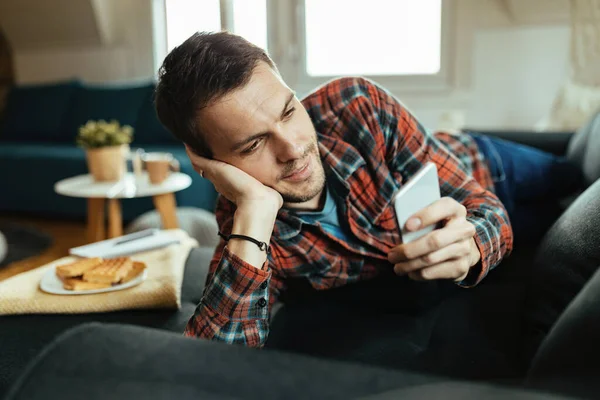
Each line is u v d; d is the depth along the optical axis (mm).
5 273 2477
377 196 1099
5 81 4762
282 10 3781
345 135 1109
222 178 927
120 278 1159
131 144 3590
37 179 3309
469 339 967
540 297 879
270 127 875
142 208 3041
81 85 4020
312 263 1079
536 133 1905
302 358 463
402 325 1040
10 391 455
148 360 469
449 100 3482
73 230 3201
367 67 3660
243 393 420
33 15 4355
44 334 1021
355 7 3605
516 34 3248
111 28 4336
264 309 897
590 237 812
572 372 476
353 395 408
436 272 910
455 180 1144
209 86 860
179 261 1302
